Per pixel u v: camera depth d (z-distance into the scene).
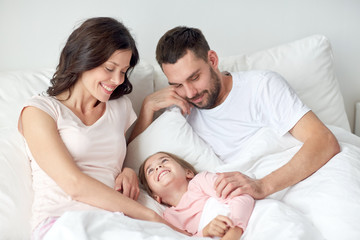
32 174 1.65
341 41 2.60
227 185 1.56
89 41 1.57
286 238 1.32
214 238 1.45
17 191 1.57
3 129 1.75
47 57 2.24
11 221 1.51
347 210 1.40
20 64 2.22
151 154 1.90
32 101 1.60
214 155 1.91
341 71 2.65
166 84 2.19
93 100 1.72
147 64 2.16
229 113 1.92
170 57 1.75
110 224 1.34
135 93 2.09
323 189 1.51
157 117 2.13
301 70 2.30
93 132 1.66
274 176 1.63
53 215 1.49
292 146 1.83
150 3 2.33
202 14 2.42
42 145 1.53
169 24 2.38
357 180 1.51
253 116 1.90
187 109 1.95
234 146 1.93
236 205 1.48
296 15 2.52
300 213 1.47
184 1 2.37
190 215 1.61
